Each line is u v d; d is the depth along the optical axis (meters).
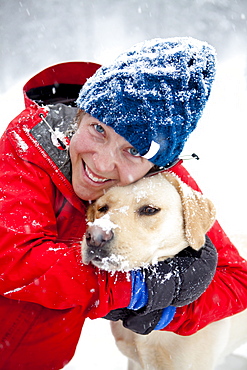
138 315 1.47
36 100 1.69
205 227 1.56
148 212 1.53
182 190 1.57
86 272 1.43
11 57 5.05
